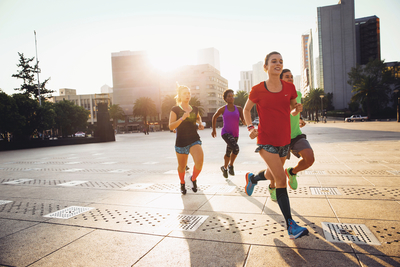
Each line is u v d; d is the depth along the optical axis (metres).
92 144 24.88
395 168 5.54
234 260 2.06
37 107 33.44
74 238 2.65
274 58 2.62
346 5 80.06
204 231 2.67
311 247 2.21
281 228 2.65
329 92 81.88
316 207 3.23
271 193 3.58
